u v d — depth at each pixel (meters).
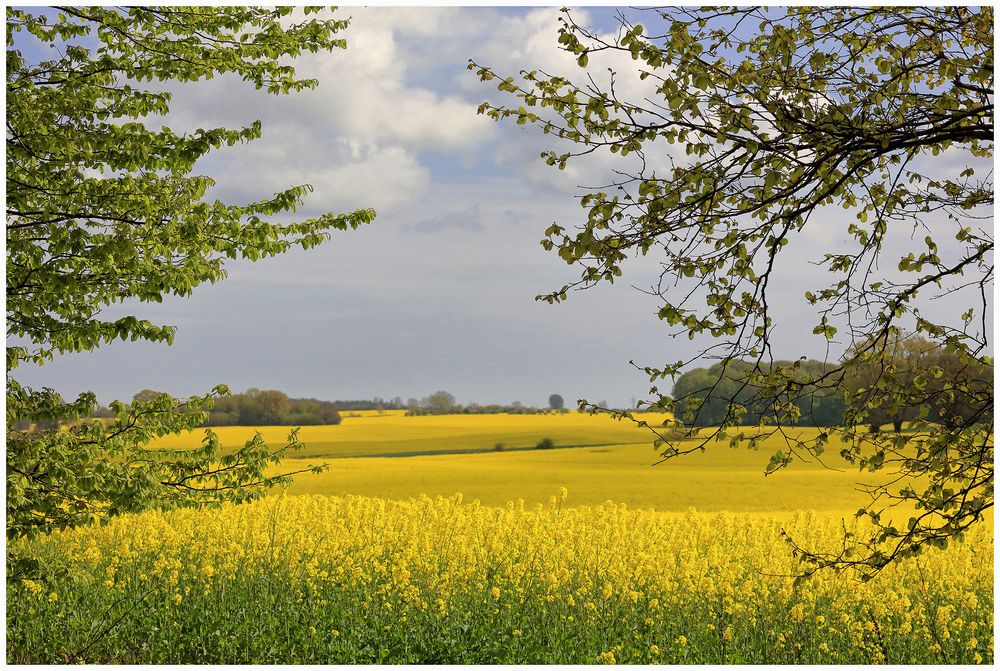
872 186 6.04
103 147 9.30
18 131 8.82
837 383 5.77
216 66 9.95
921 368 5.81
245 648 9.32
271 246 9.72
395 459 56.97
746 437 5.74
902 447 5.61
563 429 98.00
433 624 9.84
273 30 10.46
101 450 8.98
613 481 38.59
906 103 5.68
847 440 5.75
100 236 8.76
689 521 15.95
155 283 8.80
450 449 75.12
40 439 8.69
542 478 39.75
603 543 13.24
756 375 5.94
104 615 10.25
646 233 5.37
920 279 5.75
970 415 5.59
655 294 5.78
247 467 10.22
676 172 5.57
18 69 8.97
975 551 12.81
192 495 9.78
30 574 8.67
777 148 5.36
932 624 10.12
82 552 12.99
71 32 9.84
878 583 11.34
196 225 8.94
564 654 9.05
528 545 13.08
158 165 9.65
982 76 5.24
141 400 9.81
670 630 9.93
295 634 9.57
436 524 14.34
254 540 13.27
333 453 71.06
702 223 5.48
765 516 20.84
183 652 9.35
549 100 5.65
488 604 10.65
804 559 6.23
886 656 9.29
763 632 9.80
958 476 5.61
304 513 15.62
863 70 6.05
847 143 5.52
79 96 9.49
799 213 5.58
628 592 10.84
